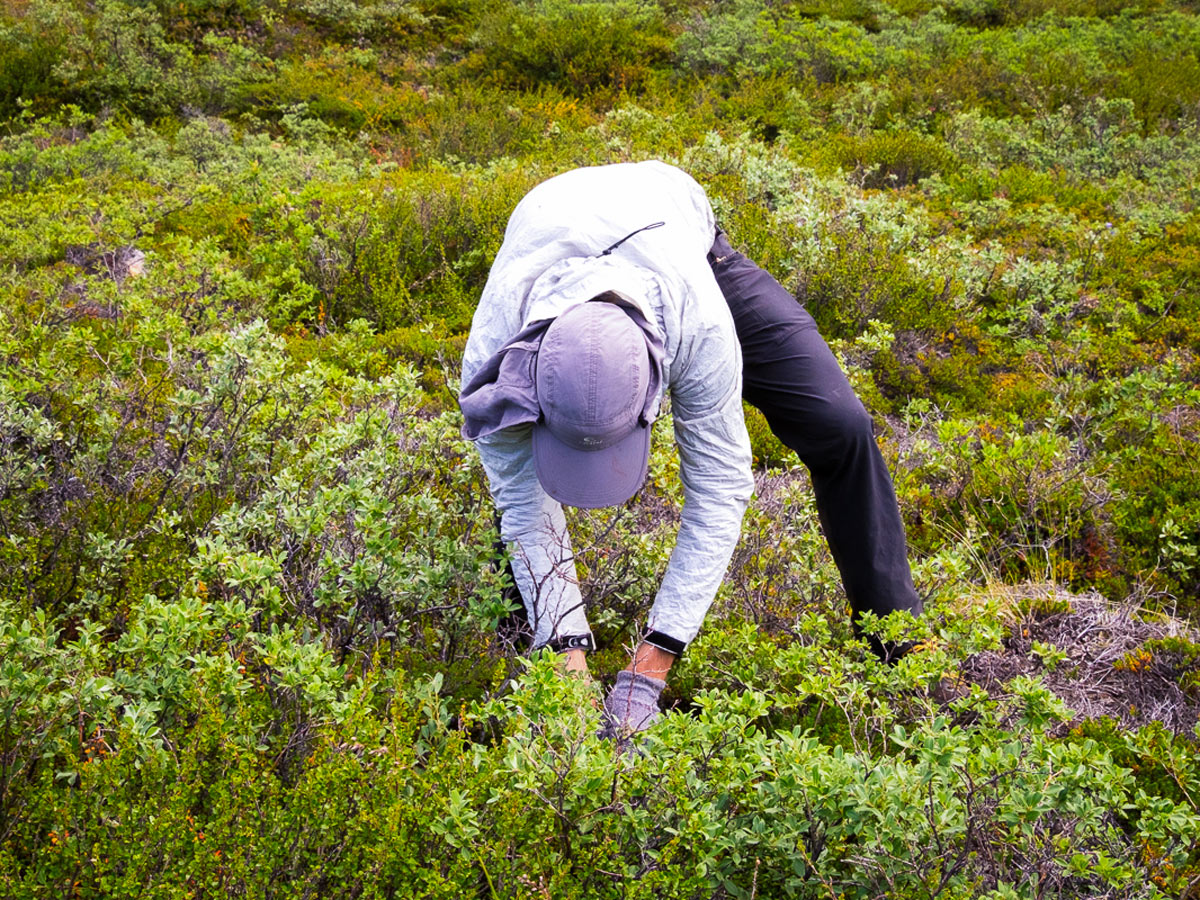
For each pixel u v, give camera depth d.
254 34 13.46
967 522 3.99
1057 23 15.37
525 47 13.03
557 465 2.02
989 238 7.65
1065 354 5.73
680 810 1.88
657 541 3.14
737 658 2.76
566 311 2.02
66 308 5.36
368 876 1.83
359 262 6.13
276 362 3.61
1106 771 2.02
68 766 2.09
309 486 3.30
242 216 7.18
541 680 2.02
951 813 1.92
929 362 5.56
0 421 3.30
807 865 1.95
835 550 2.95
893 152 9.59
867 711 2.65
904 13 15.95
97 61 11.70
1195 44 14.56
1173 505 4.27
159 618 2.20
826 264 6.07
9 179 8.13
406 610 2.72
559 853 1.95
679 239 2.27
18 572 2.84
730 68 12.93
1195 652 3.41
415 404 3.78
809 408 2.71
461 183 7.41
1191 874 2.36
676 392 2.26
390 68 13.04
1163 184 9.16
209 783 2.02
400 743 1.99
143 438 3.55
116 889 1.78
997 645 2.75
